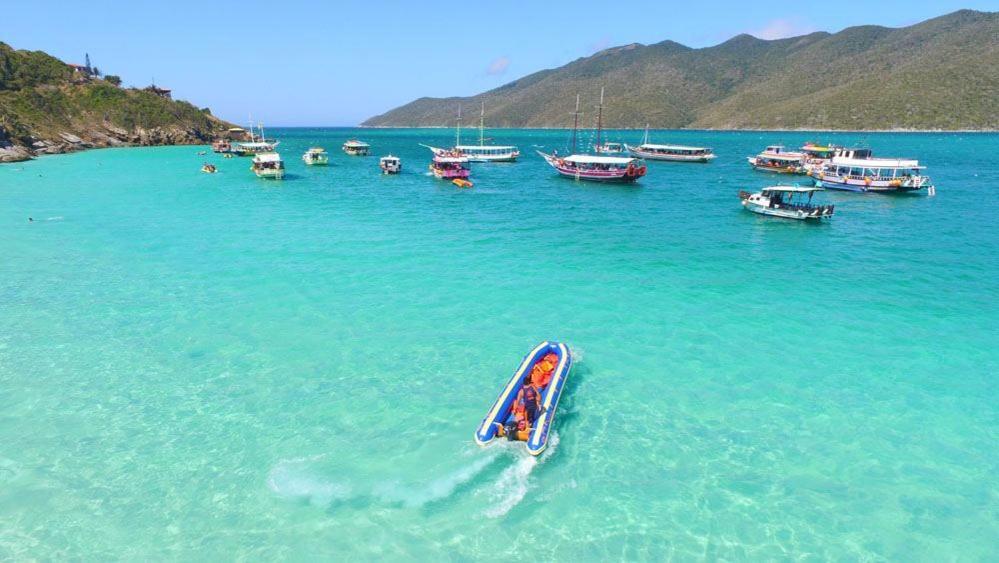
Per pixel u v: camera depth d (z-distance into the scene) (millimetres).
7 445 13328
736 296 24266
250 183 64062
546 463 12906
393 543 10562
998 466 12898
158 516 11180
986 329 20609
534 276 27016
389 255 30781
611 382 16578
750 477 12492
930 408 15281
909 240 35656
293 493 11875
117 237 34688
